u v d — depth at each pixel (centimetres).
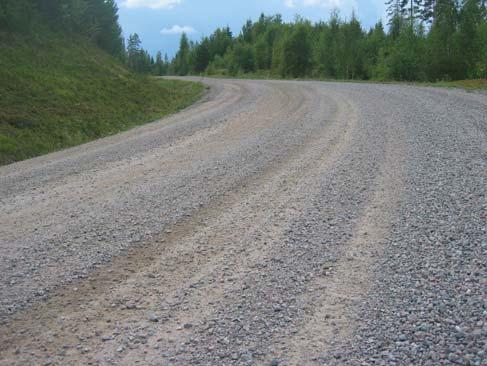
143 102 1927
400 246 416
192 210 546
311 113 1327
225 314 323
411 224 464
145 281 377
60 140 1218
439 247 407
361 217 495
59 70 1950
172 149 944
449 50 3159
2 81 1489
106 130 1391
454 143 799
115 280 379
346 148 831
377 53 4494
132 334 304
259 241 448
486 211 481
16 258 427
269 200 571
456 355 263
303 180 650
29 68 1781
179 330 306
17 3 2312
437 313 307
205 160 810
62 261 417
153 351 285
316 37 5259
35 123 1256
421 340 280
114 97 1838
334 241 438
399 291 340
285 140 941
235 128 1161
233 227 488
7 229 511
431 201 525
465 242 411
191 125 1286
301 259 405
